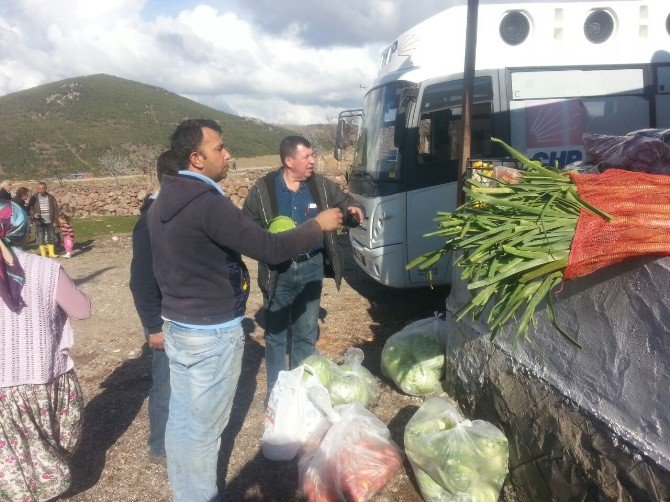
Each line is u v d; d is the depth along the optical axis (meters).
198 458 2.72
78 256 12.09
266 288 3.90
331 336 5.78
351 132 7.49
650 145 2.70
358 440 3.09
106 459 3.66
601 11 6.00
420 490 3.09
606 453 2.19
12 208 2.69
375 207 6.14
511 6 5.95
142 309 3.13
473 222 2.66
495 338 3.18
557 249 2.23
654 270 1.95
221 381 2.69
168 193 2.54
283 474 3.41
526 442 2.81
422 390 4.07
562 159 6.05
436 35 6.09
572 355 2.44
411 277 6.15
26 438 2.74
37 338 2.72
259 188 4.04
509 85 5.98
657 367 1.94
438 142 5.99
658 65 6.04
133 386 4.78
